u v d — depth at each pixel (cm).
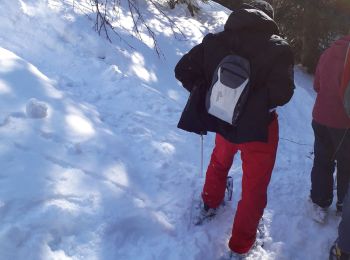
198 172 388
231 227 339
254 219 299
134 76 561
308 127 680
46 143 321
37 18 546
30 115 340
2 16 514
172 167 381
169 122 466
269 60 264
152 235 307
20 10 535
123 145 376
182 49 757
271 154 289
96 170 323
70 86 462
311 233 366
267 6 287
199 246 311
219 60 277
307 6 1318
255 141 274
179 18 941
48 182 291
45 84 399
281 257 329
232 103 271
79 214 284
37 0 574
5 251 246
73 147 329
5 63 394
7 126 321
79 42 553
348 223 298
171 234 315
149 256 289
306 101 781
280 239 351
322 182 368
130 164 355
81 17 604
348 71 288
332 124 338
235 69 267
